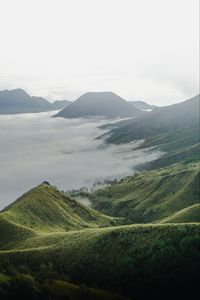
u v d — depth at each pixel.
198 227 199.88
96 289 173.50
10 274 162.50
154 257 186.12
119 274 183.25
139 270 182.25
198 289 171.88
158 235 198.88
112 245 199.50
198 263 180.25
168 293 172.38
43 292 152.00
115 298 168.88
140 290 175.12
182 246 188.50
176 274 177.88
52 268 192.00
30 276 164.00
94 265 191.12
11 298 141.75
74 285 169.00
